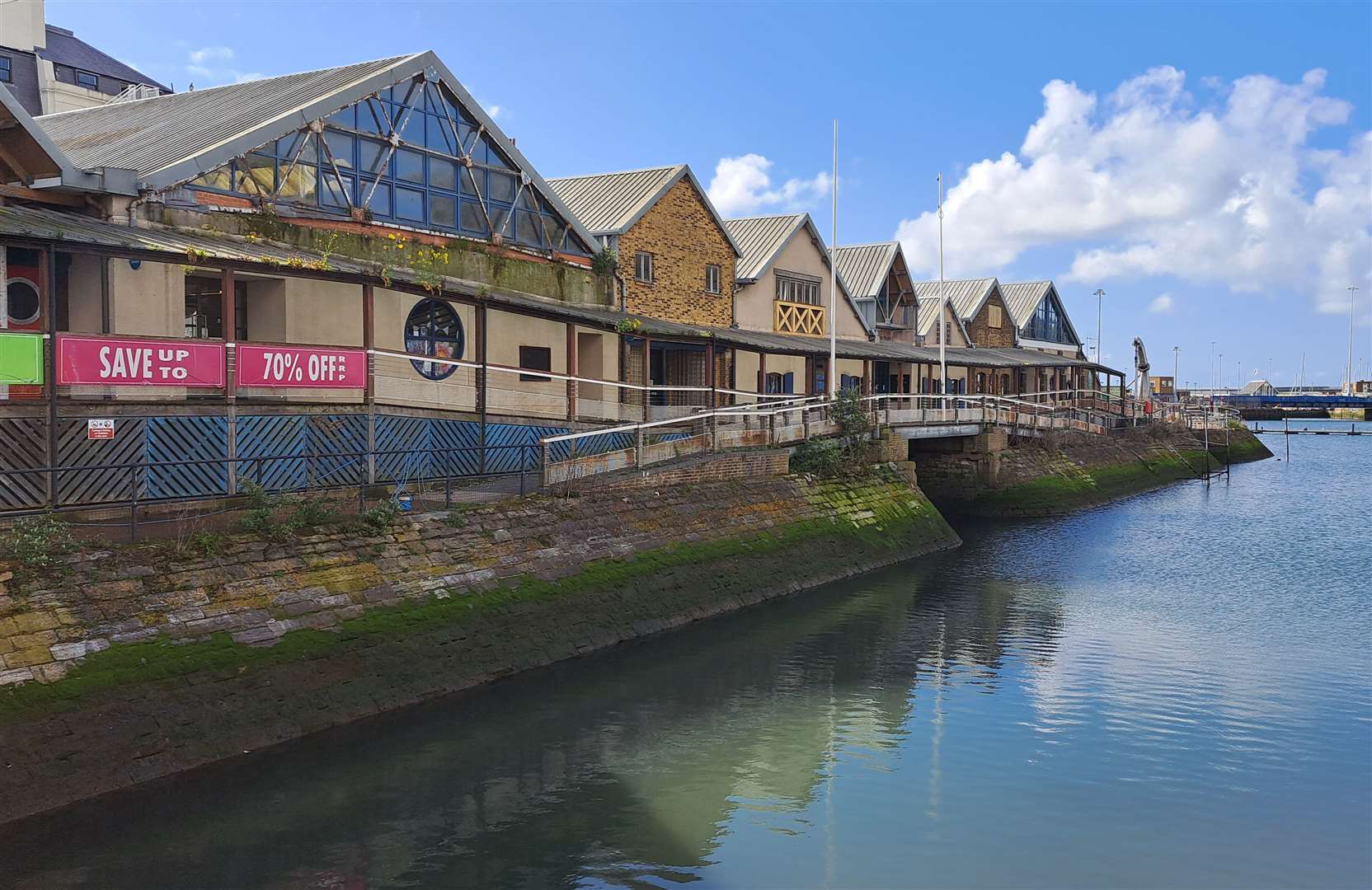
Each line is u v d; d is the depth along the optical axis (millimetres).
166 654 12016
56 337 13391
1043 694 16047
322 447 16781
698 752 13367
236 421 15516
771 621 20469
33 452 13508
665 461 22688
